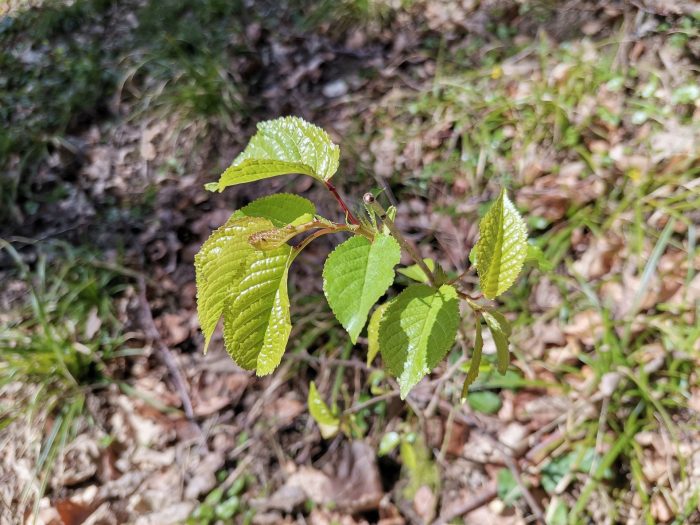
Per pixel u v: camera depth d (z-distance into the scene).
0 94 0.96
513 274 0.26
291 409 0.53
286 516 0.47
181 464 0.52
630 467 0.44
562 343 0.51
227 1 0.98
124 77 0.90
